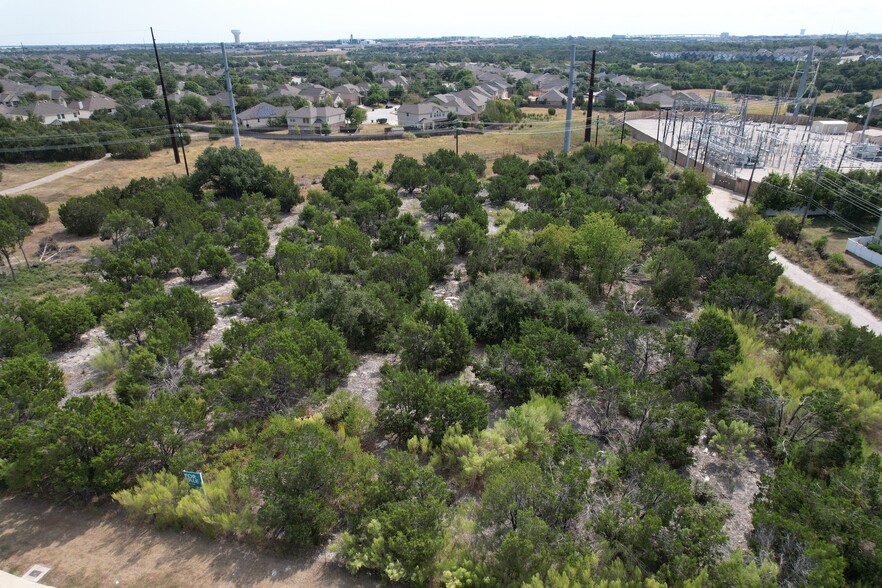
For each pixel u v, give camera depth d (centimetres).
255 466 1354
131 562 1301
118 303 2531
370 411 1769
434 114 9250
